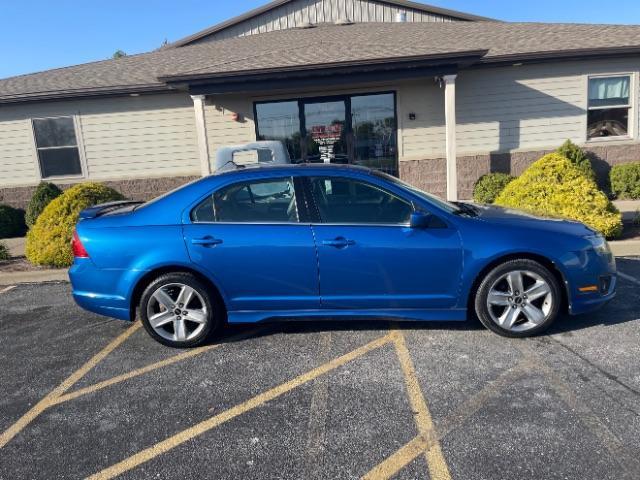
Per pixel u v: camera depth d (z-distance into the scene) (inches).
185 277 168.6
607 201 274.4
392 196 165.9
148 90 464.8
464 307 165.3
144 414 131.3
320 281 164.9
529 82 452.1
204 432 121.3
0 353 179.3
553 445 108.3
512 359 149.9
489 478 99.5
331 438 115.6
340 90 466.3
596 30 500.4
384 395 133.5
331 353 161.9
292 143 478.3
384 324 184.5
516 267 161.0
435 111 464.1
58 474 108.8
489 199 420.2
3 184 493.7
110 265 169.5
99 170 490.9
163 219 170.2
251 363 158.1
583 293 162.2
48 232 291.4
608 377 135.8
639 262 245.3
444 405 126.9
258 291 167.5
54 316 217.3
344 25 601.3
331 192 167.8
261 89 409.1
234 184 170.7
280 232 164.6
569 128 458.0
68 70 556.4
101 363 165.0
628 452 104.8
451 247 160.9
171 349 173.5
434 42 474.9
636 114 454.0
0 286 275.7
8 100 466.9
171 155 486.9
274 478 103.0
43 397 143.9
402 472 102.7
